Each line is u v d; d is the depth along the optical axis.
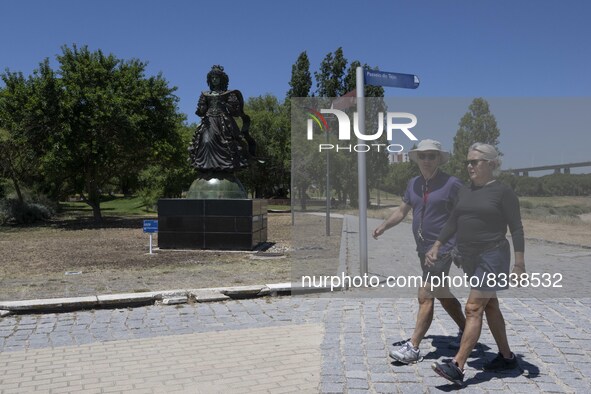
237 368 5.08
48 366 5.17
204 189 14.77
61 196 32.88
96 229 22.92
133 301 7.66
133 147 26.30
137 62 27.05
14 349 5.71
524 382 4.52
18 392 4.54
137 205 48.47
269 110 54.97
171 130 27.45
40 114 23.81
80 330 6.45
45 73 24.38
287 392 4.49
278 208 41.72
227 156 14.85
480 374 4.71
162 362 5.26
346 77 38.84
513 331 6.07
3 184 31.02
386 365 4.96
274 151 44.97
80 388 4.62
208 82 15.29
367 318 6.74
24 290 8.73
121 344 5.87
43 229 23.00
